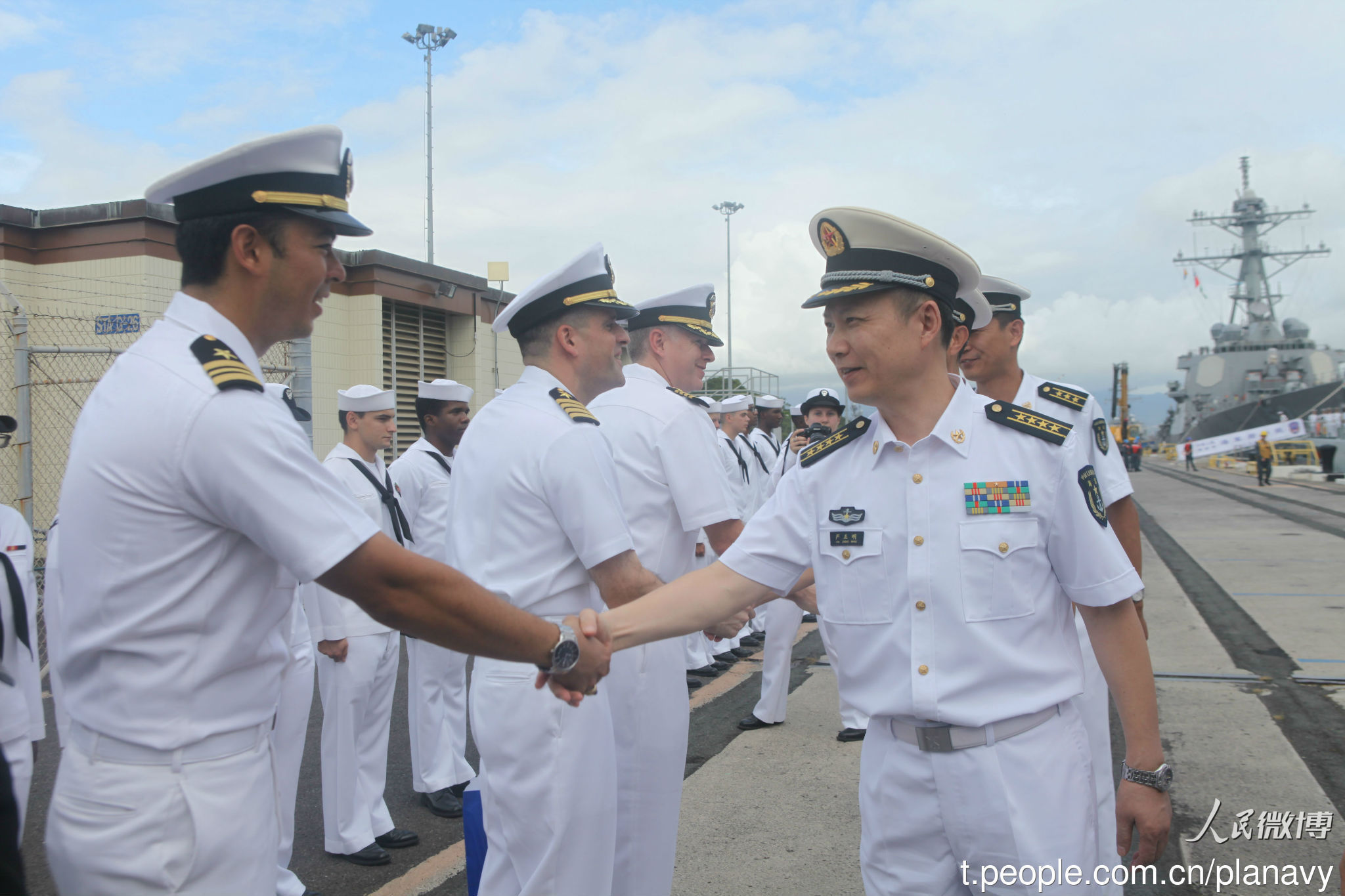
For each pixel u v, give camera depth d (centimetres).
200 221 158
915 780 174
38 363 924
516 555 227
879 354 175
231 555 150
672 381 345
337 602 359
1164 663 604
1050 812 165
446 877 343
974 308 221
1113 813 281
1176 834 350
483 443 240
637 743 256
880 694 178
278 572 158
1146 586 914
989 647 167
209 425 140
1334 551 1132
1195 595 856
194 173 155
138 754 145
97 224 952
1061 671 173
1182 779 403
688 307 345
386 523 413
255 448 142
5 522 278
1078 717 179
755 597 199
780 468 647
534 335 252
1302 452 3538
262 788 157
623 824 257
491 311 1411
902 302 175
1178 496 2370
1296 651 626
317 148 162
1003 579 169
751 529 200
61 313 964
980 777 166
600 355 256
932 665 170
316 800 429
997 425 177
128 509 142
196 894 147
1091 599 171
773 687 508
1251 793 386
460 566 237
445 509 464
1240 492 2466
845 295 175
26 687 272
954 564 170
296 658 337
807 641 754
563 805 214
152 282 945
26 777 258
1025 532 170
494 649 164
